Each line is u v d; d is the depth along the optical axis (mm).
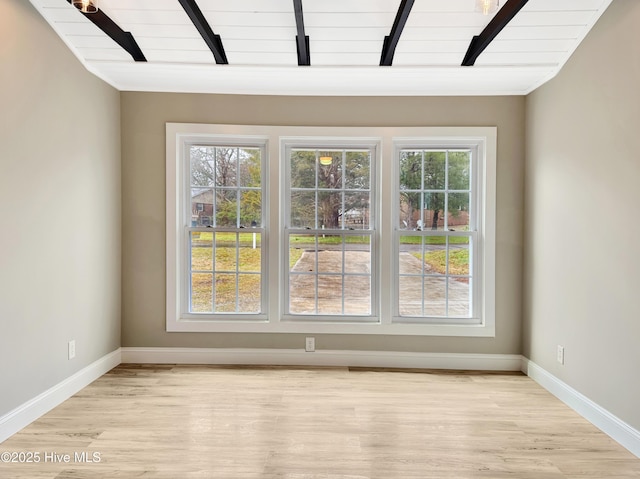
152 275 3805
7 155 2461
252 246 3854
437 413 2863
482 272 3785
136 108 3758
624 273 2471
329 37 3082
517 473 2166
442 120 3744
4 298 2443
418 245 3832
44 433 2533
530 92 3627
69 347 3070
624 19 2471
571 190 3020
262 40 3111
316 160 3846
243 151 3850
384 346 3801
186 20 2953
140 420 2709
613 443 2488
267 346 3814
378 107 3760
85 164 3250
